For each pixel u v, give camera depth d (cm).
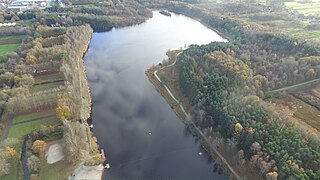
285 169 17775
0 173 19362
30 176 19575
